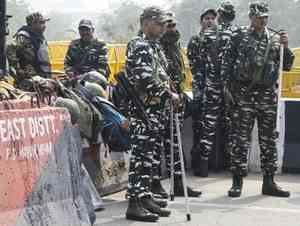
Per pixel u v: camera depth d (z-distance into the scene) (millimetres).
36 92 5574
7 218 4590
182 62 7758
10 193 4656
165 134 7699
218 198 7855
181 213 7047
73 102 6598
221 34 9094
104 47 9867
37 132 5027
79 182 5621
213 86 9195
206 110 9250
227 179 9180
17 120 4801
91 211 5816
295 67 12445
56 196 5180
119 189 8102
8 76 6969
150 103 6539
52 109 5312
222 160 9758
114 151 7707
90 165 7461
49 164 5129
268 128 7914
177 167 7793
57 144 5281
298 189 8445
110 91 8383
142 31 6844
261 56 7648
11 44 8562
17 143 4770
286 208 7352
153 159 6883
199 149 9383
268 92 7812
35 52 8805
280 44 7805
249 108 7828
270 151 7965
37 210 4902
